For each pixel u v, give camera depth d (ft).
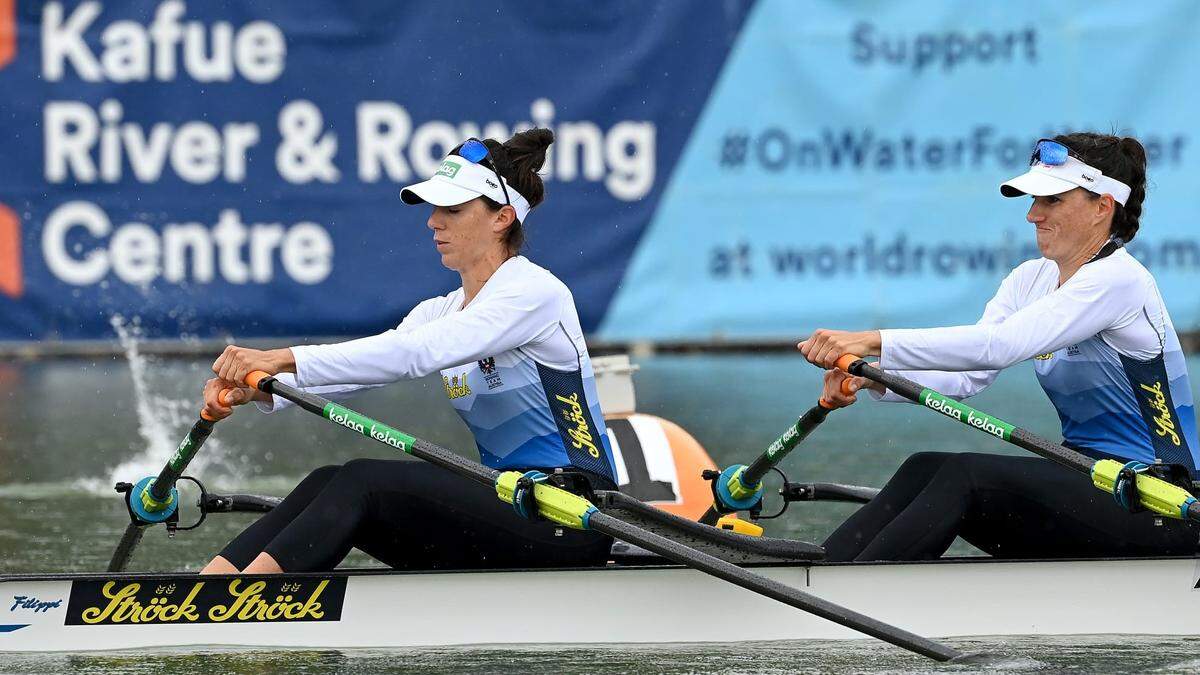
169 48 203.62
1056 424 146.30
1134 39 204.13
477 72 205.05
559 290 70.69
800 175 207.31
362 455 139.44
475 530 70.03
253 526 71.26
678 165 207.10
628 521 71.15
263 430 157.28
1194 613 72.28
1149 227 205.67
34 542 98.02
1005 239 207.51
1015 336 72.69
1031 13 204.95
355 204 206.39
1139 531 73.26
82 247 205.05
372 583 68.85
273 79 204.44
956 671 65.98
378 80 204.85
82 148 203.82
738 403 163.94
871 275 208.03
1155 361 74.43
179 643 68.49
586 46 205.26
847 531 74.54
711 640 70.49
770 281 208.33
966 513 73.41
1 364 207.72
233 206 205.67
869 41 205.87
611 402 97.96
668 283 208.13
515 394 70.74
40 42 202.28
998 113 206.08
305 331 207.31
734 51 205.98
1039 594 71.51
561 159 205.98
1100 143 74.84
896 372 81.15
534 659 67.62
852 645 70.49
